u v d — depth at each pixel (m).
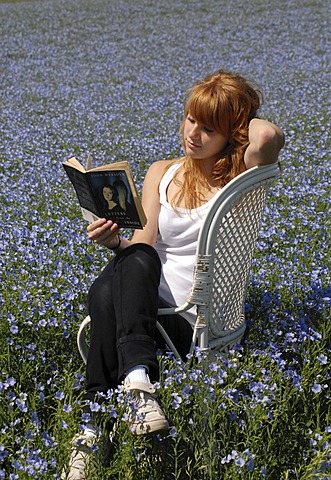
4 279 5.00
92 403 3.23
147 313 3.42
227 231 3.59
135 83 18.20
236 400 3.39
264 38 24.44
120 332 3.39
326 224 6.39
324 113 12.84
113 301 3.47
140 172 9.31
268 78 17.67
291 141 10.84
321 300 4.30
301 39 23.73
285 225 6.30
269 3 32.00
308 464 3.26
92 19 31.23
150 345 3.38
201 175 3.83
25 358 3.86
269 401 3.20
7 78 19.95
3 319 4.05
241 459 2.94
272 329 4.09
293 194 7.39
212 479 3.12
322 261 5.23
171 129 12.38
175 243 3.83
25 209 7.32
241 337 4.01
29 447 3.11
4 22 31.58
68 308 4.32
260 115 13.19
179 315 3.82
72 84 18.77
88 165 3.64
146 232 3.88
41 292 4.55
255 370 3.56
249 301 4.44
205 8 32.09
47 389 3.81
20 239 5.87
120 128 12.84
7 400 3.39
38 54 24.14
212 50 22.97
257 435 3.27
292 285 4.62
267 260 5.12
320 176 8.48
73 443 3.16
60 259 5.32
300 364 3.91
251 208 3.71
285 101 14.51
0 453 2.95
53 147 11.52
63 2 37.81
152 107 14.67
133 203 3.47
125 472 3.10
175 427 3.19
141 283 3.44
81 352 3.86
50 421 3.60
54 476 2.92
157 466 3.28
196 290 3.56
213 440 3.13
